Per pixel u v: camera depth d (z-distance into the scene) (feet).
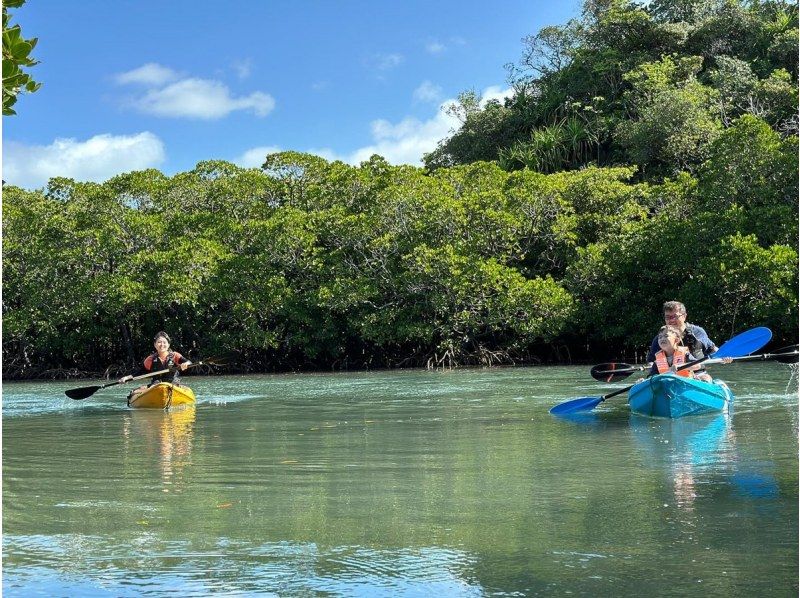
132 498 18.24
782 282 79.87
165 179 109.50
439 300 92.22
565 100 151.64
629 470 20.47
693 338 36.27
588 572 12.20
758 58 139.23
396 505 16.99
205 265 96.84
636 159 124.16
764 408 34.19
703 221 87.15
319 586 11.89
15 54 12.22
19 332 98.07
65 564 13.12
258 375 90.17
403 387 57.82
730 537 13.80
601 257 92.43
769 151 88.89
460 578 12.10
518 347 96.73
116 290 93.50
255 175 107.45
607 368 37.14
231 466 22.54
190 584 12.07
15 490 19.38
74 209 101.76
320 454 24.57
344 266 99.25
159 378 46.83
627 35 151.33
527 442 26.27
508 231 94.63
